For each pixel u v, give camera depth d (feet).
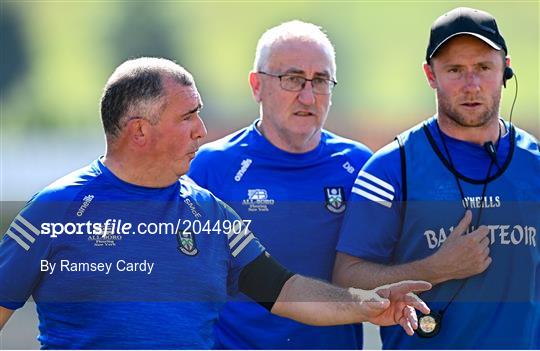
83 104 184.44
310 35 41.60
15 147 144.46
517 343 37.81
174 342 34.17
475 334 37.93
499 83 38.50
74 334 34.09
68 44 186.60
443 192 38.32
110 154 35.32
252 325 40.73
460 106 37.99
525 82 172.55
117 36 184.75
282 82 41.06
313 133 41.37
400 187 38.63
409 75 190.80
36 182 126.62
